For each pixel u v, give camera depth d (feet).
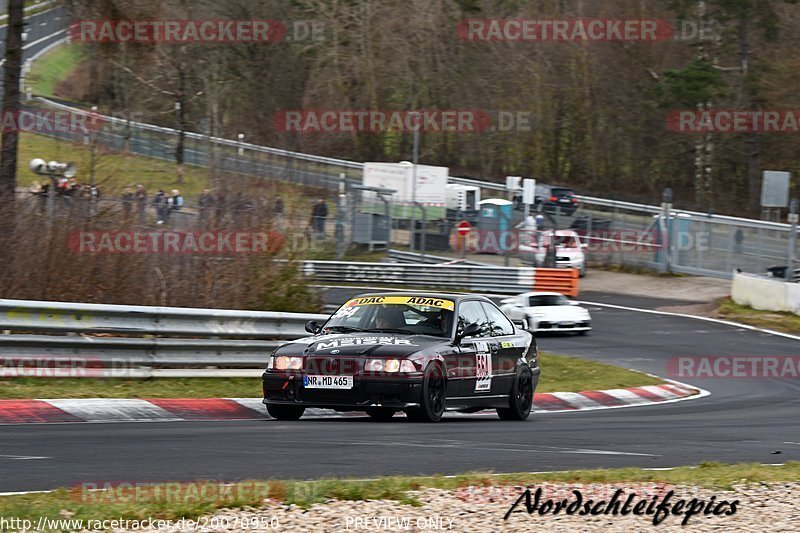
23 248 135.03
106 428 85.40
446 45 530.27
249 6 448.65
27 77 234.17
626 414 126.00
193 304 147.43
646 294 309.83
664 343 225.15
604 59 543.39
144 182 339.16
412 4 524.93
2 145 175.11
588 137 552.82
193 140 418.31
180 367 123.95
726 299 292.81
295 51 490.49
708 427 109.91
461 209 400.26
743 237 320.91
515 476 65.21
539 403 139.13
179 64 377.30
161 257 147.02
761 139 522.88
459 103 530.27
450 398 98.12
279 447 76.23
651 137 548.72
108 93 438.40
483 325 106.52
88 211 142.10
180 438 79.61
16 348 108.68
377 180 376.89
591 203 376.27
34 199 140.26
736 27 496.64
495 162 559.79
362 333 99.35
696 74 461.78
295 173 190.60
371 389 91.91
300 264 163.84
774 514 58.39
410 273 288.71
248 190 161.79
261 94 481.46
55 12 191.93
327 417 107.65
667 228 341.00
